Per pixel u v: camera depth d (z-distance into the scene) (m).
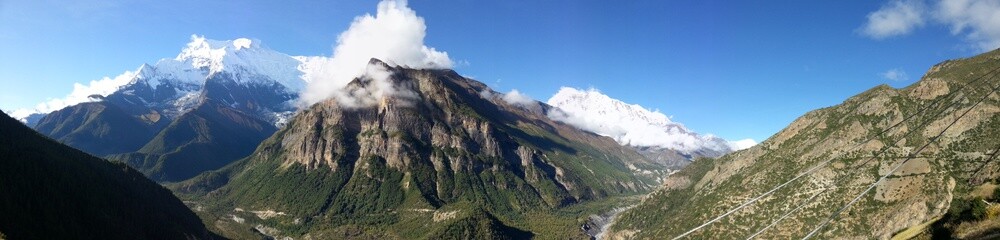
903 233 189.88
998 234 132.88
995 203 157.00
